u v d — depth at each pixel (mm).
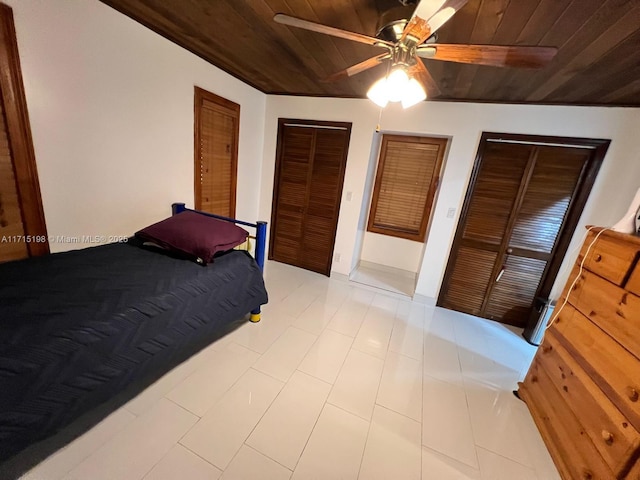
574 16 1241
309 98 3229
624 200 2357
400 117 2916
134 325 1364
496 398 1927
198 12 1634
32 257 1618
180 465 1261
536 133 2531
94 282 1476
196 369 1842
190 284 1690
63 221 1732
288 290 3186
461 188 2863
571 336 1614
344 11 1442
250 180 3510
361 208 3361
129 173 2041
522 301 2914
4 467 1160
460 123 2732
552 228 2689
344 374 1969
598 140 2373
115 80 1816
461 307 3139
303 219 3686
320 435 1495
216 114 2717
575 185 2555
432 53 1300
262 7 1486
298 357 2084
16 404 988
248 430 1467
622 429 1183
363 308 2967
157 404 1548
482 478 1380
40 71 1477
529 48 1154
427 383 1988
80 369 1162
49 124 1564
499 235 2863
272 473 1283
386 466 1381
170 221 2066
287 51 2031
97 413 1449
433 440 1549
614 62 1582
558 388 1613
